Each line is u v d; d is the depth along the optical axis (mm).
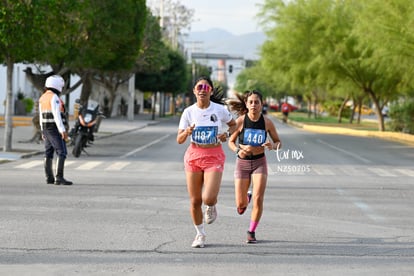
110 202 22281
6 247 15320
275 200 23562
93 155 41781
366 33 55969
